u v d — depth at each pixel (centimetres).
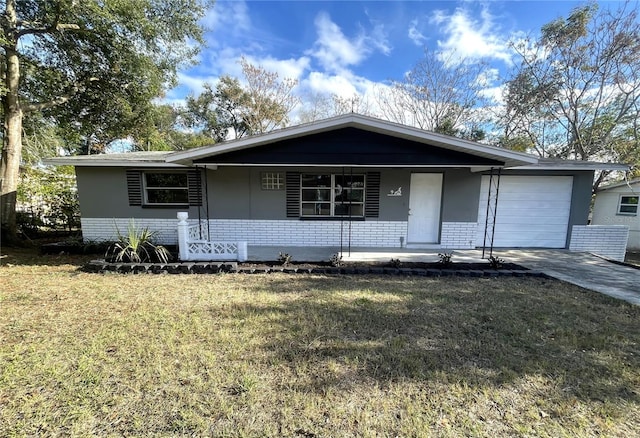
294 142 593
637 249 1109
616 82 1164
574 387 234
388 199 793
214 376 244
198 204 811
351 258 669
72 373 246
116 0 694
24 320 350
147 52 858
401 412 207
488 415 204
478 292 460
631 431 191
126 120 995
